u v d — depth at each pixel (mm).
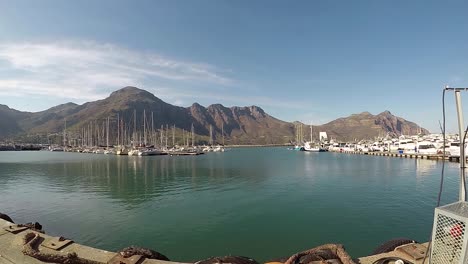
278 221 23766
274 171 65562
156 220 24266
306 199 32781
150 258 6398
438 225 5031
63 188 41344
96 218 24938
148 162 95938
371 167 73750
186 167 77312
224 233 20875
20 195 35844
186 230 21641
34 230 7883
